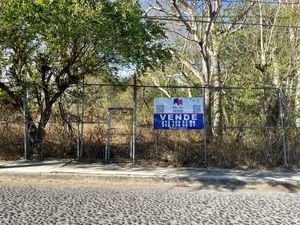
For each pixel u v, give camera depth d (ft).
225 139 40.29
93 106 41.14
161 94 78.33
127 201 25.68
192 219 21.22
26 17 32.65
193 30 56.03
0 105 40.98
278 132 39.83
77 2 32.01
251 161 39.01
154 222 20.44
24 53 37.50
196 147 39.73
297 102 41.75
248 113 43.68
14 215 21.21
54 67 39.37
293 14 53.98
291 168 38.17
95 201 25.44
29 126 40.32
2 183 31.89
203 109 38.52
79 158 39.78
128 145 40.70
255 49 69.26
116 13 34.60
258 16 64.75
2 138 40.93
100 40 35.94
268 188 31.94
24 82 38.32
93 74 41.91
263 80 50.78
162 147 39.83
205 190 30.42
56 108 40.88
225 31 61.05
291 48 54.65
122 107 40.27
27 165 36.81
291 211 23.65
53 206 23.61
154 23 41.50
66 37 34.24
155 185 32.30
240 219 21.45
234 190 30.71
